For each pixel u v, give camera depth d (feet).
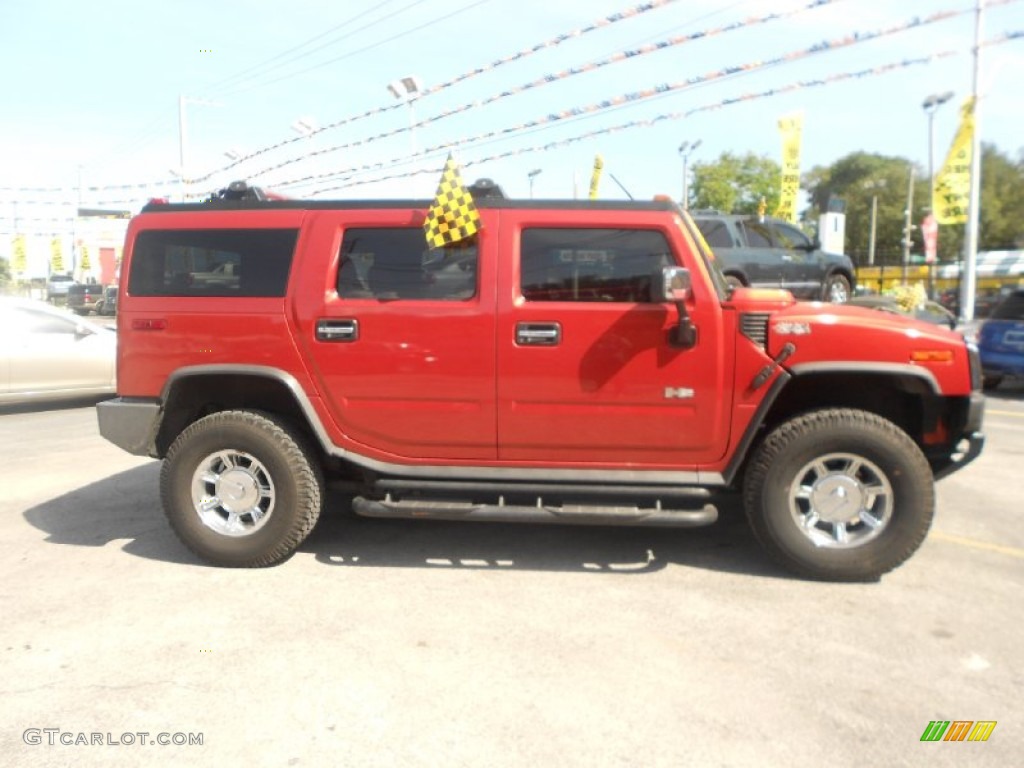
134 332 13.71
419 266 13.19
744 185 140.67
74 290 111.45
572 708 9.05
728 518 16.44
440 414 13.12
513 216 12.93
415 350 13.00
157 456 14.28
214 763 8.06
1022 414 30.14
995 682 9.54
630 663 10.08
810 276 44.62
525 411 12.92
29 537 15.25
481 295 12.85
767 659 10.16
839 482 12.52
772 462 12.47
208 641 10.71
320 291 13.21
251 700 9.23
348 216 13.32
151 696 9.31
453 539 15.11
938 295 81.92
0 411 32.68
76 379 32.19
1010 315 35.29
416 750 8.27
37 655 10.31
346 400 13.29
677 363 12.55
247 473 13.46
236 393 14.07
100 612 11.66
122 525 16.01
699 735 8.50
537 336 12.72
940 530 15.31
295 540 13.42
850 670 9.86
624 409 12.72
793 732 8.55
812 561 12.55
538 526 15.90
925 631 10.92
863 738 8.44
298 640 10.75
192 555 14.23
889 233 171.94
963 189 53.47
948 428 13.07
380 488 13.53
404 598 12.21
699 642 10.64
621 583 12.80
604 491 12.83
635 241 12.77
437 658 10.23
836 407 13.56
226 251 13.60
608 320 12.59
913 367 12.27
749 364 12.46
